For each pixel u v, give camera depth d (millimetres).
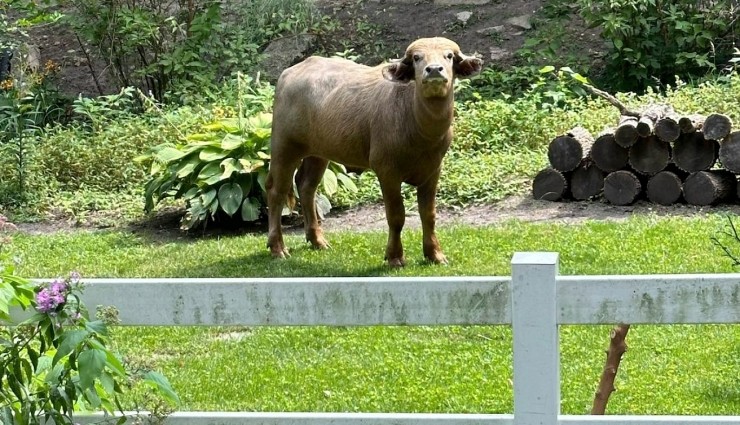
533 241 10180
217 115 14633
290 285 4242
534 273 4039
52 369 4391
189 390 7023
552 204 11789
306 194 10656
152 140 14352
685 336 7578
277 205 10461
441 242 10445
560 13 17516
